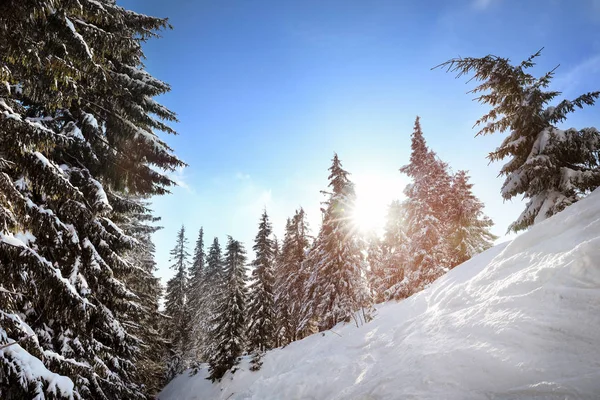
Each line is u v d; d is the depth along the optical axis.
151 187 12.02
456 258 21.88
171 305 39.69
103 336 9.95
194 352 36.09
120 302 10.18
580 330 5.04
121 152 11.09
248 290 30.16
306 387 10.27
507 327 6.02
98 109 10.48
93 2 6.87
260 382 12.94
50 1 5.66
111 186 11.52
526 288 6.88
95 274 8.70
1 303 5.70
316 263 23.14
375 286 25.97
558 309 5.73
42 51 6.48
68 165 9.34
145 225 19.44
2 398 5.28
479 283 8.98
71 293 6.79
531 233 9.06
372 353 10.01
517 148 12.87
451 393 5.13
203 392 23.53
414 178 23.70
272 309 27.20
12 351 5.40
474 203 23.30
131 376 11.62
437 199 21.92
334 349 13.52
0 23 5.47
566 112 12.32
